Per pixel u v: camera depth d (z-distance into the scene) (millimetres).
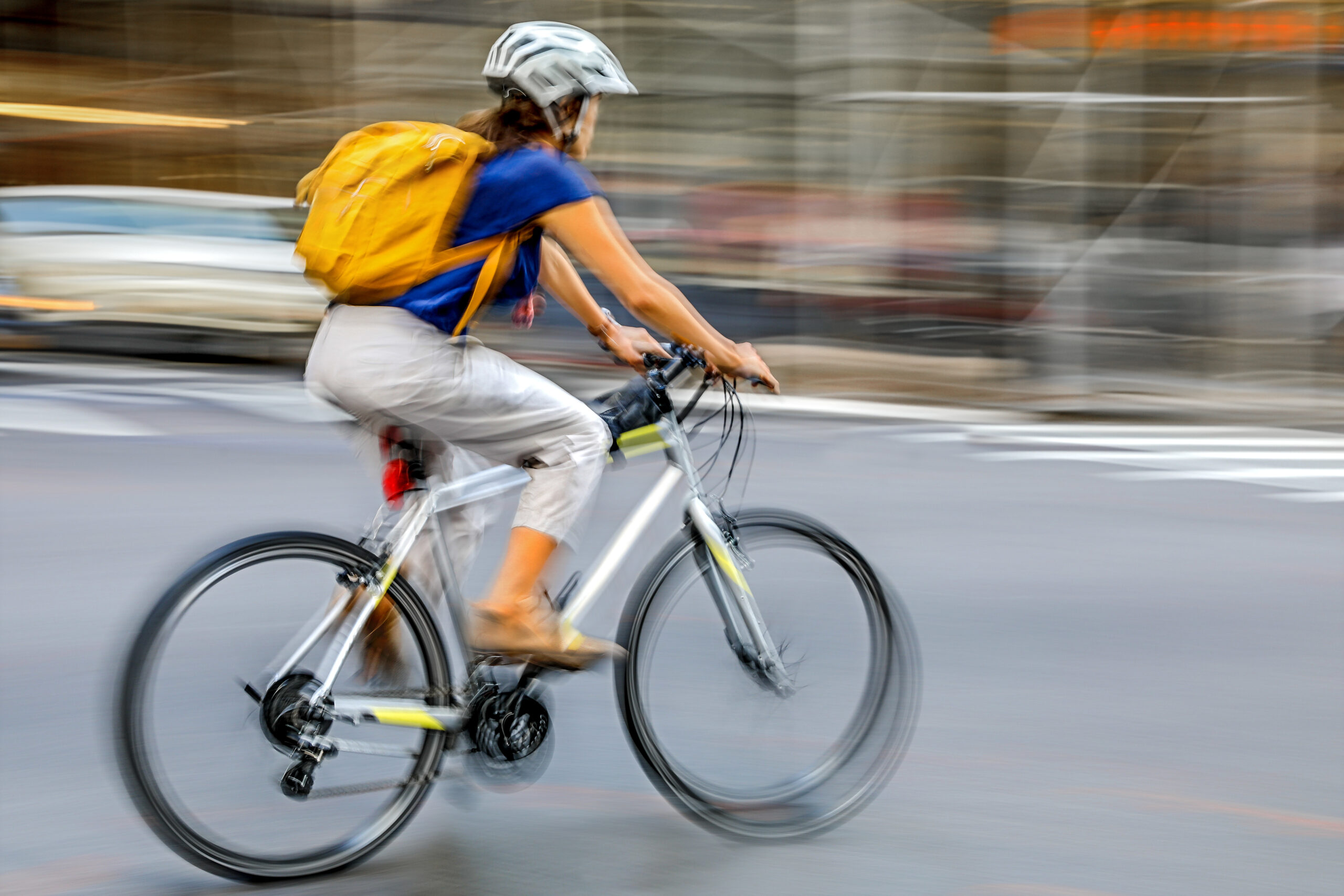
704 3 18094
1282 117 15023
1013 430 12141
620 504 4754
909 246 15312
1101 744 5062
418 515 4016
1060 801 4598
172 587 3789
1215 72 15141
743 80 17750
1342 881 4082
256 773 3893
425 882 3977
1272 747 5059
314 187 3920
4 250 13961
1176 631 6309
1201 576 7188
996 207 15500
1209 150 15117
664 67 18484
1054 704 5426
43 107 25750
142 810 3756
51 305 13648
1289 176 15039
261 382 13047
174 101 25484
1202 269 15039
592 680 5559
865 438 11156
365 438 4141
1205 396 14070
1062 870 4129
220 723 3836
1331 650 6109
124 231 14133
